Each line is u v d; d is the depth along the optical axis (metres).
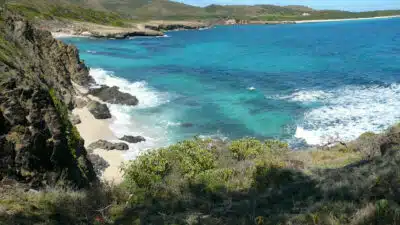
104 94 28.12
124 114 24.64
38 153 9.23
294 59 52.75
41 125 9.70
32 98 10.04
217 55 59.12
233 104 27.64
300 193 7.02
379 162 8.24
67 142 11.50
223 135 21.12
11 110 9.17
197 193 8.15
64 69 30.09
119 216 6.73
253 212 6.21
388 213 4.82
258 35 110.56
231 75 40.06
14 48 19.03
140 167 10.14
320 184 7.34
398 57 51.06
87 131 20.81
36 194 7.32
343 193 6.27
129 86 33.31
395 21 185.75
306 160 11.94
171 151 12.20
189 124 22.97
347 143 15.12
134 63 48.84
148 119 23.84
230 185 8.59
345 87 32.25
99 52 60.47
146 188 8.67
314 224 5.18
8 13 26.69
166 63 49.34
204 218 6.20
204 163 11.23
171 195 8.10
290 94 30.42
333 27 145.12
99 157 16.91
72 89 28.39
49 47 31.98
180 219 6.18
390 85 32.00
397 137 12.30
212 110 26.09
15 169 8.47
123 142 19.27
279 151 13.66
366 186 6.25
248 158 12.82
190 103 27.84
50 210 6.42
